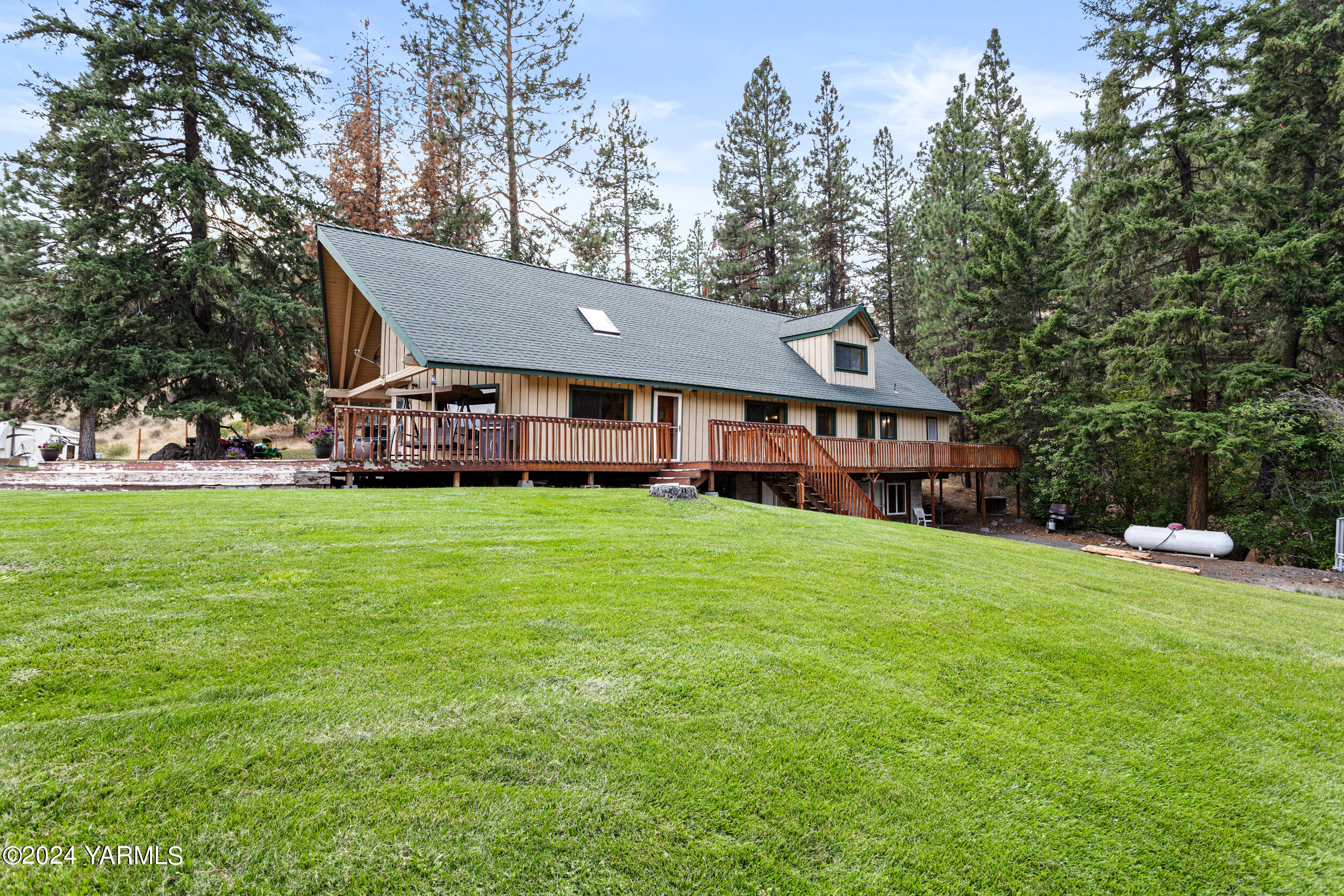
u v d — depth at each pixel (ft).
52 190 59.47
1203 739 12.07
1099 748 11.32
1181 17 57.36
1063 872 8.23
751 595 17.60
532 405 46.60
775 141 116.06
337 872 7.00
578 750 9.53
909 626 16.19
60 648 11.62
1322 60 54.60
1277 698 14.20
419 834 7.63
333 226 50.78
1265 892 8.25
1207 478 68.54
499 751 9.33
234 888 6.72
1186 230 57.00
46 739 8.86
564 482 48.29
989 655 14.85
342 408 36.91
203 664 11.38
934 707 12.05
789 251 117.91
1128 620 19.16
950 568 23.82
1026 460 82.43
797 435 52.95
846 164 119.34
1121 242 61.46
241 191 59.72
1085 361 69.72
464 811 8.07
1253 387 57.62
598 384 50.06
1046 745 11.21
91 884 6.63
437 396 51.60
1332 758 11.80
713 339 65.57
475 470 39.99
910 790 9.46
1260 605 25.21
